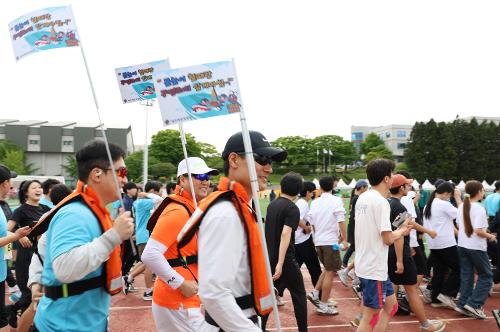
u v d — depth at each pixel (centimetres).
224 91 234
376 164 407
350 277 813
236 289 199
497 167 7038
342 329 532
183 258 312
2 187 415
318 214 601
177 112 244
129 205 816
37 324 218
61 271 196
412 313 589
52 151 8206
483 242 562
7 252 452
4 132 8319
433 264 626
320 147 10206
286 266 440
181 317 303
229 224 185
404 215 427
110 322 562
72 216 210
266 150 230
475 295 565
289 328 539
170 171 7569
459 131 7119
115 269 226
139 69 413
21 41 287
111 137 8162
